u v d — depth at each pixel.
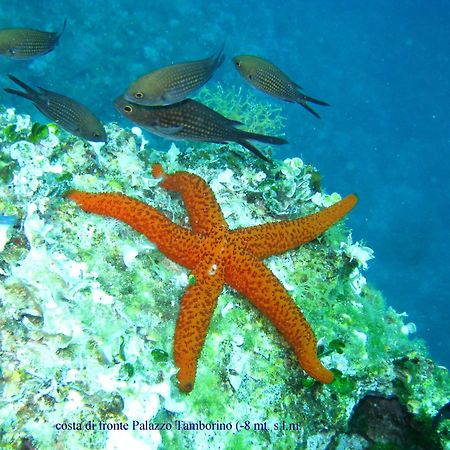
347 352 0.36
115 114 1.28
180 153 0.44
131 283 0.32
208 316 0.30
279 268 0.38
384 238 1.73
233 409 0.31
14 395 0.26
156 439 0.26
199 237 0.32
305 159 1.88
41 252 0.27
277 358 0.34
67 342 0.27
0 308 0.27
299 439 0.33
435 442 0.37
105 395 0.27
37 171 0.32
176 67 0.33
